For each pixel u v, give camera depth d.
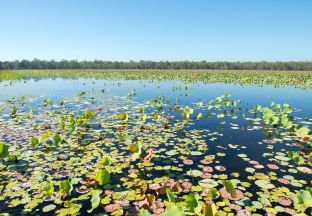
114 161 4.50
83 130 6.45
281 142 5.55
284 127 6.26
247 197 3.32
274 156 4.74
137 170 4.14
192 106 9.98
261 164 4.39
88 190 3.54
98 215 2.99
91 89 16.91
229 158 4.63
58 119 7.64
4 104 10.52
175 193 3.44
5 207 3.15
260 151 5.00
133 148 4.34
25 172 4.09
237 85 19.81
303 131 5.50
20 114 8.41
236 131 6.36
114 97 12.71
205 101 11.36
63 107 9.73
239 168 4.20
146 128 6.62
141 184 3.70
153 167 4.26
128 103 10.70
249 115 8.33
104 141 5.59
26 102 11.08
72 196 3.39
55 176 3.95
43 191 3.51
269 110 7.43
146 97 12.69
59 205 3.20
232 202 3.21
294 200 3.03
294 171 4.10
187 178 3.86
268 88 17.50
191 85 19.84
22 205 3.19
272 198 3.29
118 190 3.53
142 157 4.26
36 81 24.95
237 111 9.01
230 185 3.15
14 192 3.49
